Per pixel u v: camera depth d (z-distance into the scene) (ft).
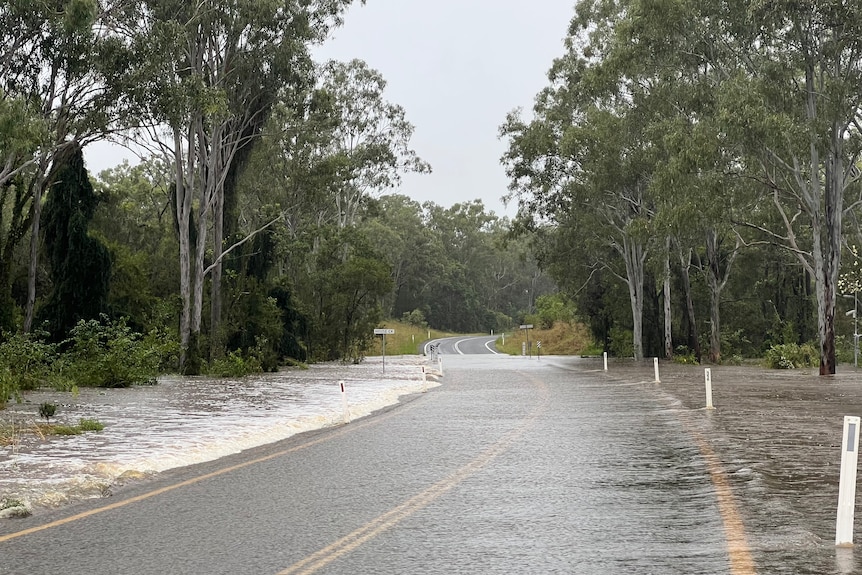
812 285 241.35
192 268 163.12
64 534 27.78
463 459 44.62
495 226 595.47
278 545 25.76
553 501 32.50
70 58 122.31
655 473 39.19
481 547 25.17
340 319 226.58
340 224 258.78
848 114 131.03
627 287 241.35
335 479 38.65
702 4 139.85
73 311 139.33
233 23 149.59
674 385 111.24
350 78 246.68
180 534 27.53
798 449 46.57
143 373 117.80
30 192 132.98
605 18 202.90
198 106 133.90
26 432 58.23
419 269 501.15
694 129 137.08
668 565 22.71
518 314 565.53
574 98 208.33
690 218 136.98
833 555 23.65
